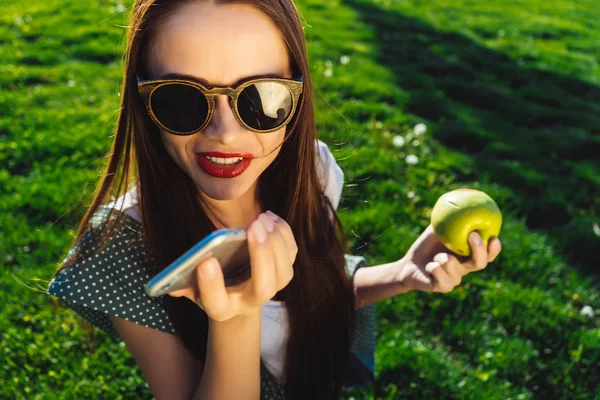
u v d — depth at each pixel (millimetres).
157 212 797
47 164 2068
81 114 2426
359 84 2875
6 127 2289
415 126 2504
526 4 5094
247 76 670
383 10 4434
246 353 675
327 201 949
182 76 666
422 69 3338
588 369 1419
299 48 716
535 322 1527
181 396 817
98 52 3117
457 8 4746
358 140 2309
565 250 1856
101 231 803
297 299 896
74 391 1265
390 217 1873
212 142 683
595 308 1637
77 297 776
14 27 3373
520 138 2584
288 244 591
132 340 816
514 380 1385
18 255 1629
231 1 663
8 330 1379
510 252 1763
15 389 1268
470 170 2242
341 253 945
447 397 1317
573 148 2535
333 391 975
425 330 1502
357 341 1056
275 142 719
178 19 660
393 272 938
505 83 3293
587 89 3316
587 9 5195
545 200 2082
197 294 590
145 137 755
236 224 863
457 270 865
